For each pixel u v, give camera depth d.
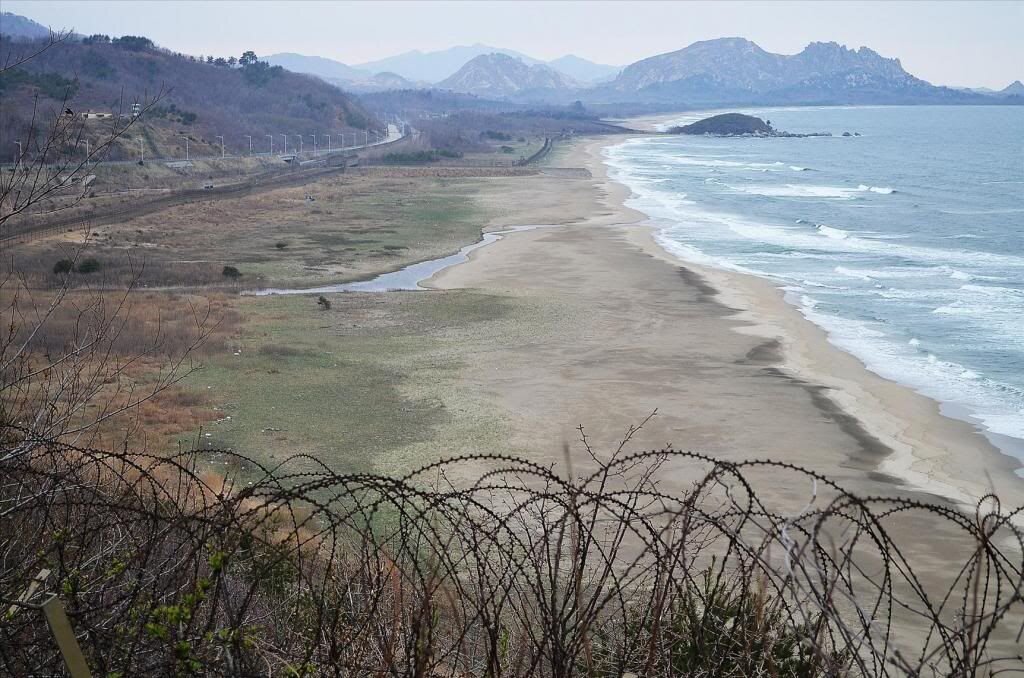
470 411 29.58
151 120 141.62
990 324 44.78
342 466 24.25
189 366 33.69
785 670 4.90
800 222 85.56
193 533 4.67
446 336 40.41
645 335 40.44
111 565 4.79
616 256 63.53
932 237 77.19
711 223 83.88
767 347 38.69
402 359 36.38
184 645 4.09
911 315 46.31
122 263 56.31
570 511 4.83
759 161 179.00
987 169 156.50
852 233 78.62
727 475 23.38
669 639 5.04
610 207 95.69
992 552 4.51
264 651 4.49
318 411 29.41
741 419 29.22
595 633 5.43
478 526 4.83
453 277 56.41
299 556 4.84
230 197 100.25
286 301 47.75
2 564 4.86
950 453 27.05
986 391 33.50
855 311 46.78
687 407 30.28
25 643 4.47
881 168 160.12
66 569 4.82
